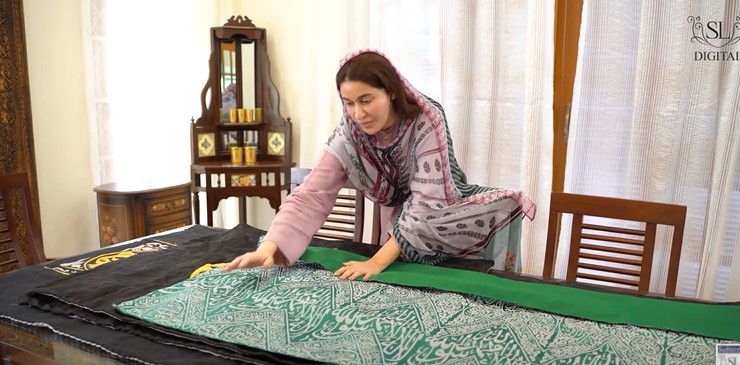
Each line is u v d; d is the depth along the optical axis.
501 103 2.59
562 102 2.58
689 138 2.24
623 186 2.43
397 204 1.65
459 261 1.47
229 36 3.01
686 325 1.05
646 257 1.60
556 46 2.54
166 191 2.89
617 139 2.41
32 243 1.73
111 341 1.00
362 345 0.95
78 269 1.43
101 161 3.03
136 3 3.04
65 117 2.91
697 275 2.29
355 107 1.31
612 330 1.03
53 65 2.83
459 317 1.06
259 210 3.55
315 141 3.14
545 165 2.51
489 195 1.46
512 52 2.53
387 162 1.51
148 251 1.55
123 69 3.04
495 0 2.50
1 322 1.10
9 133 2.53
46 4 2.77
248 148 3.07
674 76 2.20
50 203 2.89
